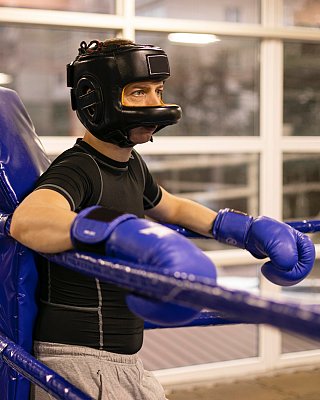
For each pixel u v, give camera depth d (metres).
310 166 4.54
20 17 3.51
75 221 1.28
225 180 7.21
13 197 1.65
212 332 5.05
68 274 1.61
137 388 1.66
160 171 5.99
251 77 4.46
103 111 1.56
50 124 17.41
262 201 4.32
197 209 1.95
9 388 1.66
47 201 1.42
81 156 1.61
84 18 3.65
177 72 6.38
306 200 4.56
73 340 1.61
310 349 4.57
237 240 1.85
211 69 5.92
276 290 4.42
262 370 4.26
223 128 5.68
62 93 16.66
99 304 1.61
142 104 1.59
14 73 17.77
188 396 3.84
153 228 1.20
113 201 1.65
